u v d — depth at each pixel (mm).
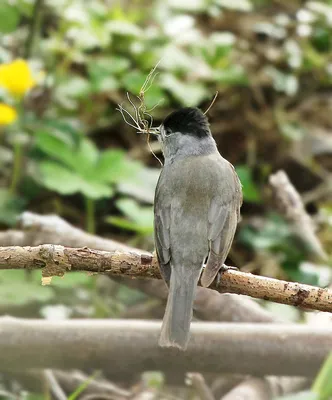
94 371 9539
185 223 7141
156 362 8125
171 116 7934
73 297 10594
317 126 14680
